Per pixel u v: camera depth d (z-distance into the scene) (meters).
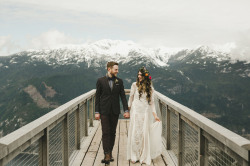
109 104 4.11
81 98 5.03
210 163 2.40
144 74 4.40
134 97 4.54
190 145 3.19
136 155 4.39
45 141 2.60
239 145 1.62
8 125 150.12
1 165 1.62
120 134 6.60
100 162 4.38
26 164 1.99
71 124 4.43
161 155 4.77
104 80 4.12
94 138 6.10
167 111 5.03
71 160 4.41
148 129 4.43
